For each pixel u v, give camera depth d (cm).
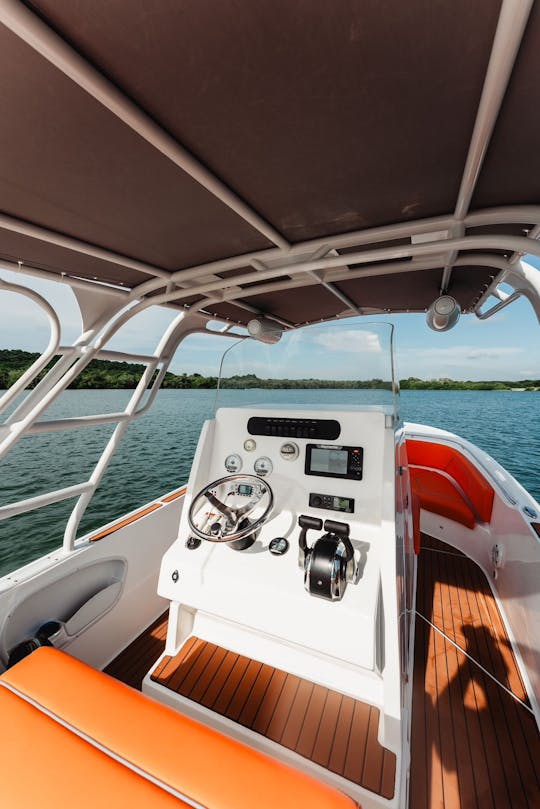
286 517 153
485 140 75
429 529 308
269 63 60
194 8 51
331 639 117
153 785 69
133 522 209
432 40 56
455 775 129
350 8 51
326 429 158
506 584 212
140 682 168
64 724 81
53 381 166
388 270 161
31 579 151
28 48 55
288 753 122
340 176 93
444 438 357
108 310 175
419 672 171
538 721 147
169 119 72
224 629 158
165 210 109
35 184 93
